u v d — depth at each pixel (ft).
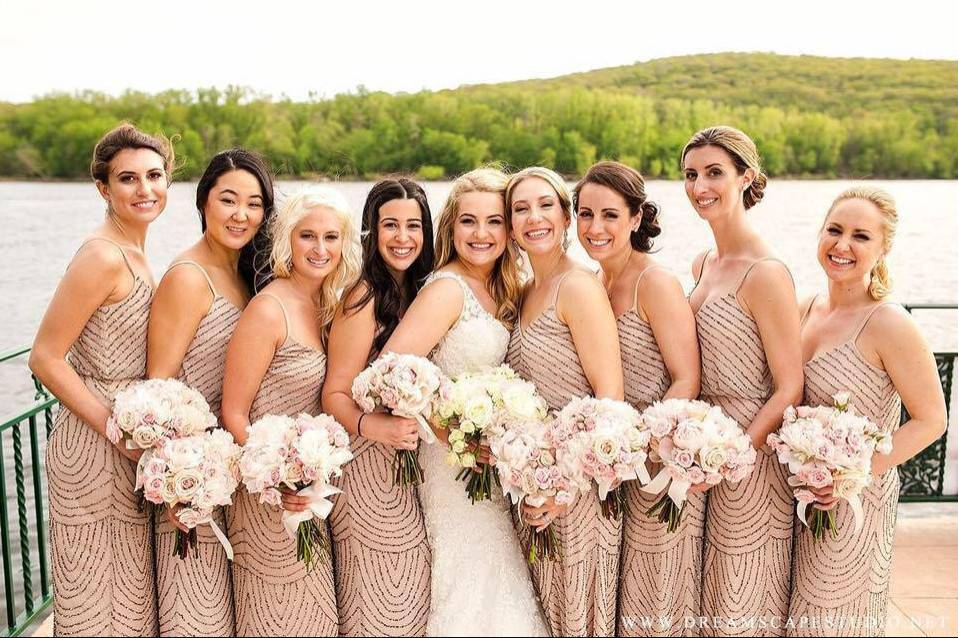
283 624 8.98
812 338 9.19
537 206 9.12
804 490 8.39
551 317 9.09
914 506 20.34
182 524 8.40
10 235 73.36
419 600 9.29
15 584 16.92
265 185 9.29
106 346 8.91
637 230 9.46
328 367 9.23
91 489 8.73
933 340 34.88
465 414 8.38
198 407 8.56
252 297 9.68
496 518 9.42
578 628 9.14
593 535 9.14
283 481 8.16
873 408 8.69
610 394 8.84
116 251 8.86
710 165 9.22
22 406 30.63
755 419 8.84
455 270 9.59
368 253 9.50
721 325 9.09
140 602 9.01
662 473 8.50
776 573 9.07
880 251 8.68
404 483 9.02
